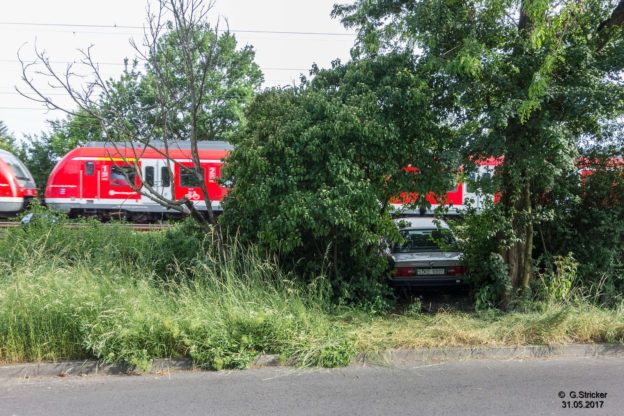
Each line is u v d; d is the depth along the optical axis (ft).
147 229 45.34
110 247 28.09
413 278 30.09
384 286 27.30
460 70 23.66
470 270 28.78
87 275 22.52
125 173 27.61
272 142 24.50
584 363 20.02
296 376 18.45
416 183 25.95
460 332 21.45
